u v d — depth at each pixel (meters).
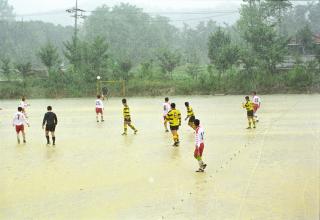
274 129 22.61
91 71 57.56
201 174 13.66
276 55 55.41
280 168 14.03
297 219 9.46
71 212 10.49
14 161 16.42
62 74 59.16
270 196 11.12
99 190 12.22
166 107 22.94
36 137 22.23
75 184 12.89
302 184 12.10
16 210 10.75
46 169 14.93
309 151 16.69
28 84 58.53
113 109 36.75
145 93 55.16
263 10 80.62
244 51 56.81
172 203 10.91
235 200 10.91
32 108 39.53
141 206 10.77
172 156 16.59
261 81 53.53
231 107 35.34
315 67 55.38
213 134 21.55
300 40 64.56
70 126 26.12
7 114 35.06
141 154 17.12
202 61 109.81
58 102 47.38
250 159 15.55
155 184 12.68
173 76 65.19
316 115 28.23
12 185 12.98
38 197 11.73
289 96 47.75
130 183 12.85
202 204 10.73
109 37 113.19
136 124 26.33
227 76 56.00
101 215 10.23
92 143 20.00
